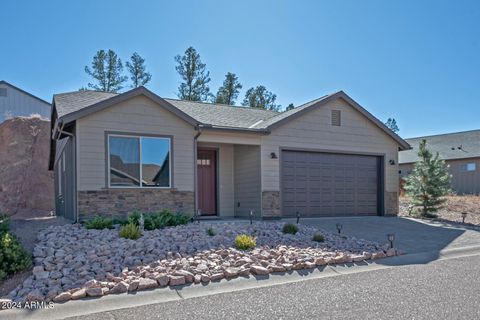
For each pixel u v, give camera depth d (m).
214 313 4.91
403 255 8.62
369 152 15.49
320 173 14.46
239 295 5.66
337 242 9.34
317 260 7.42
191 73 35.06
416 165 17.11
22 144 22.33
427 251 9.05
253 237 8.96
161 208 11.45
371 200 15.59
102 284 5.82
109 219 9.66
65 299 5.38
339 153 14.88
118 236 8.38
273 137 13.55
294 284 6.24
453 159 30.48
